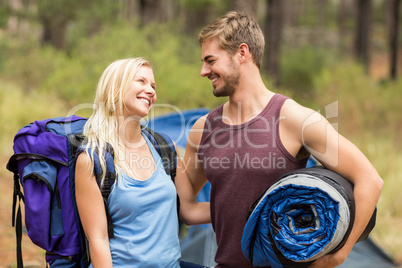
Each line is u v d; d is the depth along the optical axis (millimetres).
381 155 17312
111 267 4547
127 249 4625
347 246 4363
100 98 4816
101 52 23812
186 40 29047
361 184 4375
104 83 4828
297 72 37219
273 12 30422
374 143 19016
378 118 23578
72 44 37906
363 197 4340
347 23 86875
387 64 64812
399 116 23609
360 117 23000
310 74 36969
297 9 93500
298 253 4137
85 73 23797
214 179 5031
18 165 5027
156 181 4824
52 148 4816
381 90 25641
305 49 41500
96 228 4551
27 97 21891
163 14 51531
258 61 5012
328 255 4363
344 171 4465
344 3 77000
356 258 8531
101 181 4527
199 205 5605
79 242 4832
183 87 20453
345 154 4453
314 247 4094
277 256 4285
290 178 4332
